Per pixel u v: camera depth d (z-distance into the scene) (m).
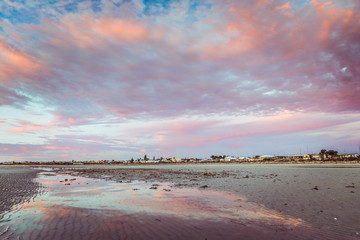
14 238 7.39
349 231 8.83
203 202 14.53
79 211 11.59
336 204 13.59
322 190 19.27
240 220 10.29
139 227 8.97
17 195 16.94
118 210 11.98
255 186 22.75
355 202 14.05
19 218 10.00
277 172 49.75
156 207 12.92
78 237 7.59
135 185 25.02
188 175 41.94
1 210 11.62
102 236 7.76
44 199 15.35
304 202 14.30
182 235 8.15
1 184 24.47
